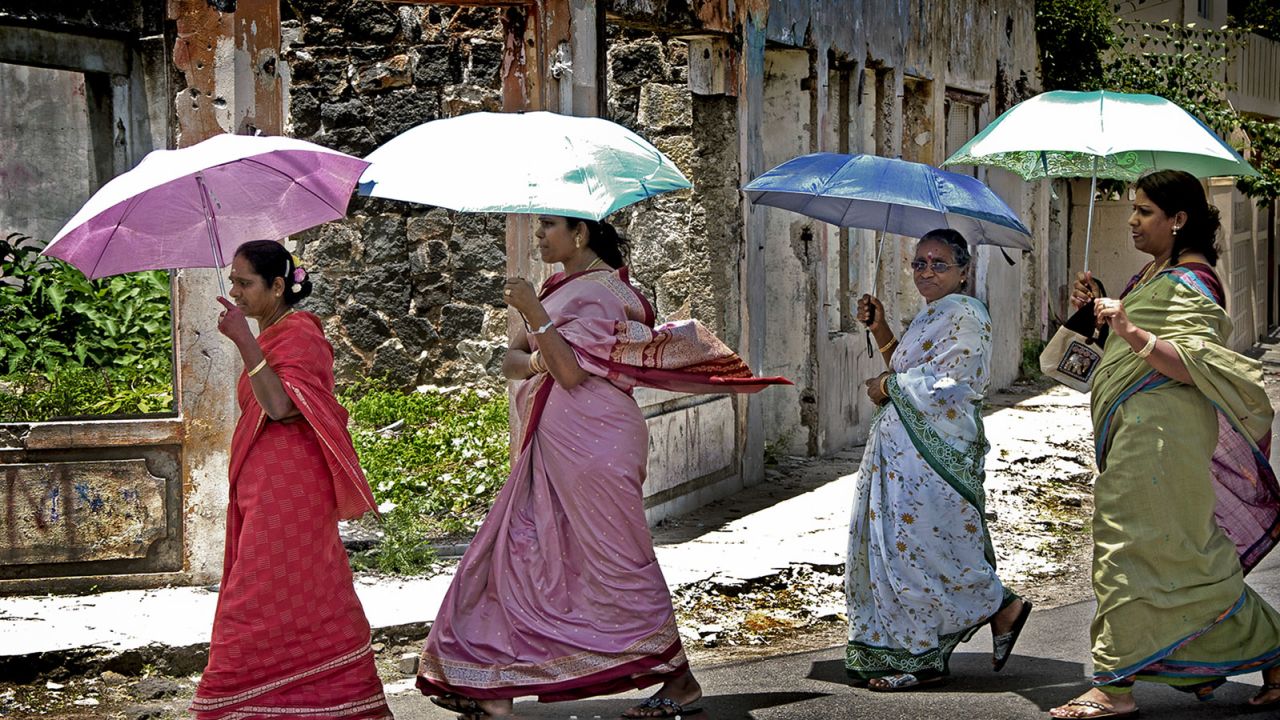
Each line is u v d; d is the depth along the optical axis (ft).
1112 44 60.64
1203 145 18.22
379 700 17.28
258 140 16.49
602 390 17.87
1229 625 17.46
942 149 46.96
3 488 23.22
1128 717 17.70
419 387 43.65
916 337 19.81
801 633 23.34
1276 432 44.01
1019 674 20.31
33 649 20.12
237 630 16.48
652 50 39.73
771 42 34.42
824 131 37.29
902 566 19.42
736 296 32.78
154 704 19.56
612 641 17.40
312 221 17.40
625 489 17.63
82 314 30.32
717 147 32.50
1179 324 17.54
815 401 37.76
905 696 19.17
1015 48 55.26
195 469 23.80
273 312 17.15
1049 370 18.98
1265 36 84.58
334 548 17.03
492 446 36.14
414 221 43.37
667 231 37.58
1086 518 32.78
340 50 42.50
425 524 29.37
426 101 42.68
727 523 29.81
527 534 17.87
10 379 29.01
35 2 22.57
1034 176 21.44
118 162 24.00
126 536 23.72
